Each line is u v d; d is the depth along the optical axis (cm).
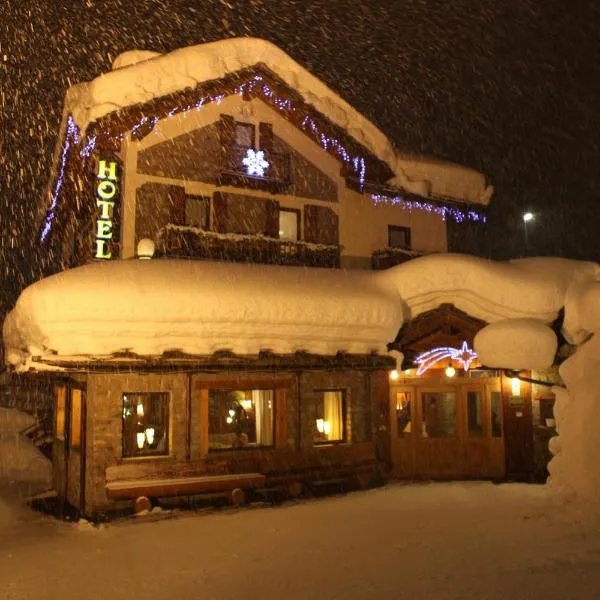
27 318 1055
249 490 1158
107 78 1429
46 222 2144
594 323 1139
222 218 1576
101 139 1464
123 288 1042
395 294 1268
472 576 635
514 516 936
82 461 1088
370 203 1842
